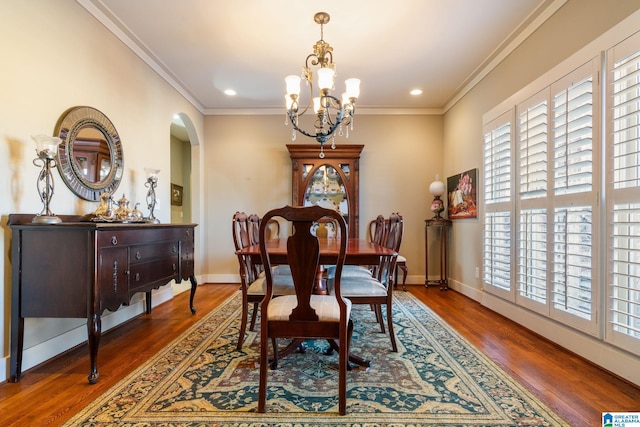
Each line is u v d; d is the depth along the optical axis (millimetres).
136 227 2141
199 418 1410
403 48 2939
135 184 2926
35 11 1912
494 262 3061
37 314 1750
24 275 1759
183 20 2525
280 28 2635
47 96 1997
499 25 2576
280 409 1482
